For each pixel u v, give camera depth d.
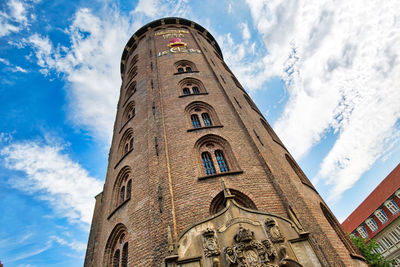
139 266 10.24
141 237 11.20
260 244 8.45
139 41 33.97
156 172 12.84
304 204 11.71
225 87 20.05
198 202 11.32
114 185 16.44
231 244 8.70
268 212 10.21
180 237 9.22
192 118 17.41
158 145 14.38
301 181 15.38
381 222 44.66
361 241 26.34
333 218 15.49
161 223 10.33
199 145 14.80
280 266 8.10
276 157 14.68
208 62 24.33
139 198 12.93
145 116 17.97
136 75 25.58
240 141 14.91
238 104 18.34
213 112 17.50
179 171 12.91
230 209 9.88
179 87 20.31
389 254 42.56
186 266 8.37
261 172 12.98
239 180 12.35
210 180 12.34
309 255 8.60
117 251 13.13
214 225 9.41
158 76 21.52
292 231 9.30
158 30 33.91
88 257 16.72
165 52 26.23
